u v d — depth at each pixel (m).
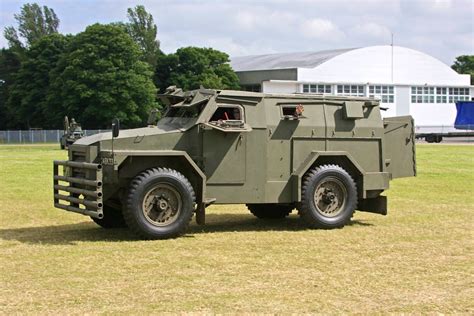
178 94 12.22
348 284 8.13
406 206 15.43
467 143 53.03
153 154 11.02
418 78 81.06
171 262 9.27
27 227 12.55
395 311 7.12
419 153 35.88
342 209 12.25
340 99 12.55
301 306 7.25
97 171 10.80
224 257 9.60
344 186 12.23
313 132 12.26
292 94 12.23
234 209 15.12
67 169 11.65
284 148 12.05
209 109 11.59
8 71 87.38
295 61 79.75
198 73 78.12
